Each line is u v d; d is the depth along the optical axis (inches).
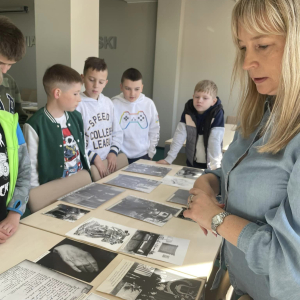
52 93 62.0
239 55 29.4
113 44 220.4
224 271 44.2
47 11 95.9
